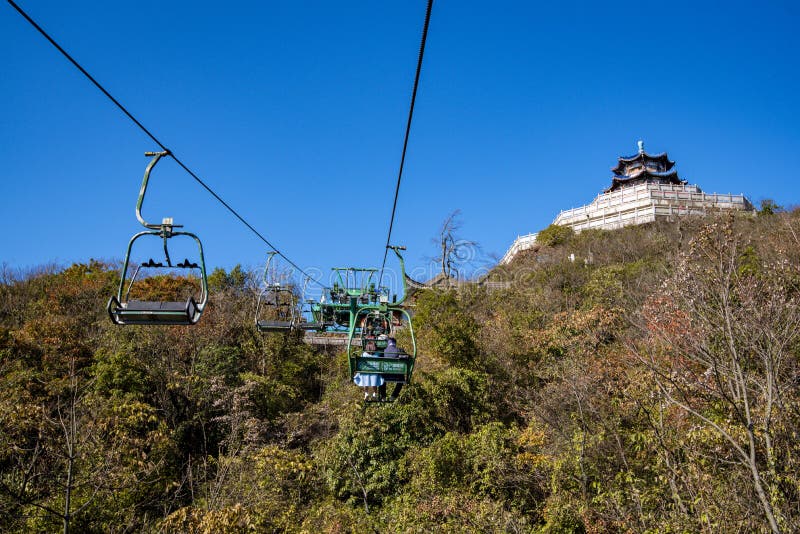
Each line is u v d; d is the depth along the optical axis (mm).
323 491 16953
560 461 12336
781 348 7969
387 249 11977
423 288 34750
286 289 16062
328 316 15641
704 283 9875
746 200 47125
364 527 14047
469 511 12508
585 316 18781
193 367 21125
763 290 9930
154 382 18406
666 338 9758
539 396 17188
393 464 16422
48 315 25562
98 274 32406
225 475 14516
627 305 20453
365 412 17797
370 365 10117
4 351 18203
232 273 34562
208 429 18672
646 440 10289
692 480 8578
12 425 12078
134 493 13125
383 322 12906
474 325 22578
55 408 14539
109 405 15844
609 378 13258
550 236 46406
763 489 7102
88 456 12141
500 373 20078
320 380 25438
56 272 34906
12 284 31438
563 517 11594
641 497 9359
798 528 6617
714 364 8125
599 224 48281
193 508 11688
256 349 24797
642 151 63000
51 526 11102
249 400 19672
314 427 20562
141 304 5746
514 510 12891
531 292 28750
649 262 26047
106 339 21797
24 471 11562
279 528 13250
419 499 13969
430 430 17531
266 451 14891
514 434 15500
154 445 14805
